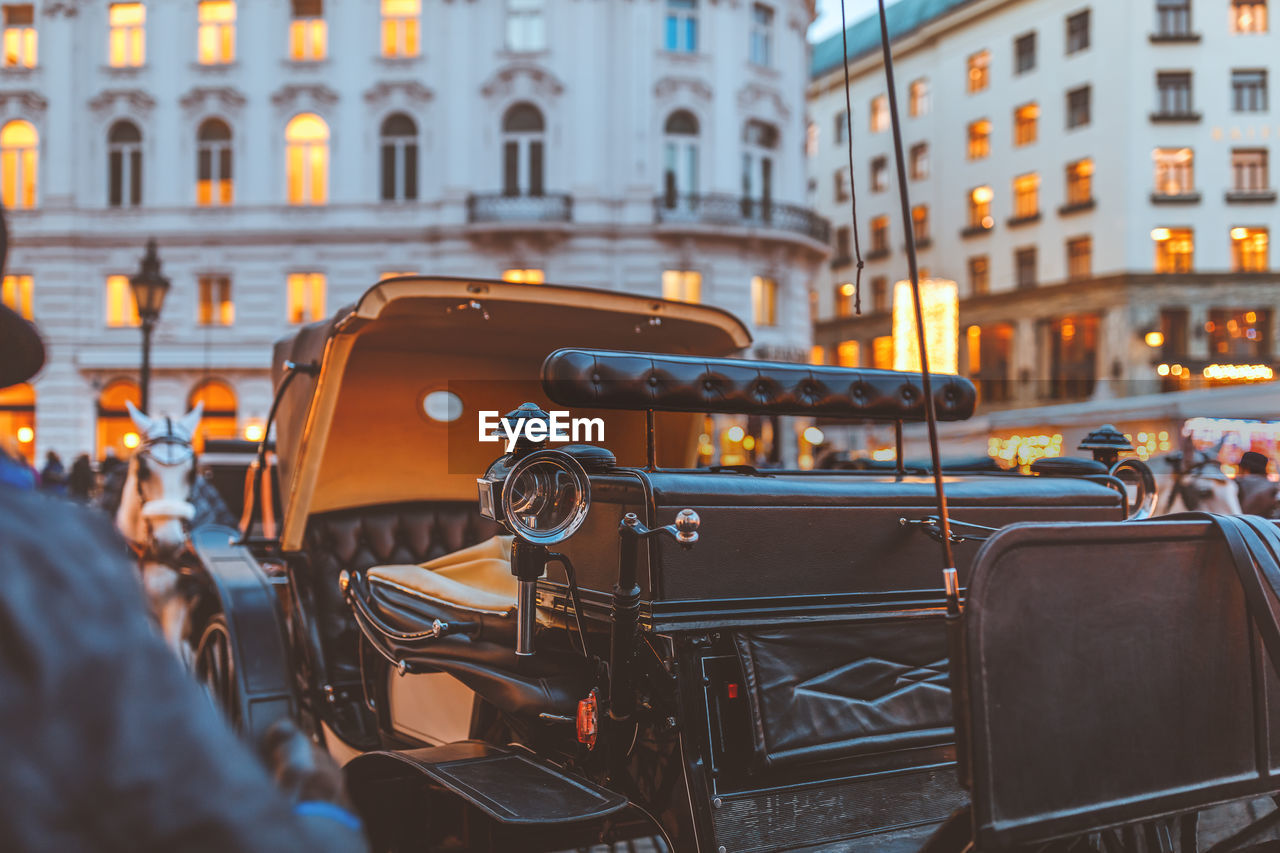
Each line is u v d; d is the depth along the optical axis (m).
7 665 0.81
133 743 0.82
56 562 0.85
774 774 2.28
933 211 38.25
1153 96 32.12
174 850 0.82
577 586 2.55
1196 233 31.92
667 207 25.30
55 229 25.83
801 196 27.52
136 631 0.87
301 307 25.80
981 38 36.53
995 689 1.69
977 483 2.79
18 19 26.28
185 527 5.74
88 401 25.89
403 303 3.91
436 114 25.45
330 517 4.76
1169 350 32.06
